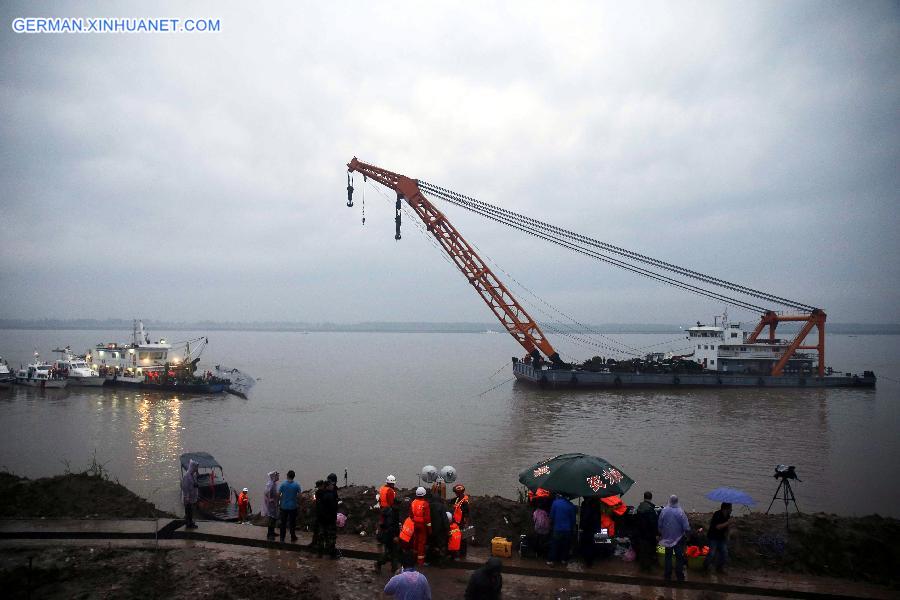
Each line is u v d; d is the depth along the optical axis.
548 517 13.07
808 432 48.88
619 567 12.59
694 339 91.06
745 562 12.93
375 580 11.84
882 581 12.10
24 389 76.81
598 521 12.84
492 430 48.66
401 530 12.41
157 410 59.94
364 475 33.53
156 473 33.38
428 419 54.53
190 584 11.45
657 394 76.50
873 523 13.58
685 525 11.95
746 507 27.98
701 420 55.00
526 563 12.66
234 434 46.28
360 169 80.12
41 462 36.25
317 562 12.76
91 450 39.84
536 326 83.81
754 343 86.56
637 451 40.56
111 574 11.83
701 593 11.60
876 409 62.88
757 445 43.12
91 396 71.00
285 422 52.44
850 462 37.62
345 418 54.84
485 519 14.66
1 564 12.19
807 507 28.39
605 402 68.62
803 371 90.31
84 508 15.87
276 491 14.30
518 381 92.81
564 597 11.27
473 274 82.06
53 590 11.19
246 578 11.66
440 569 12.53
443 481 17.34
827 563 12.62
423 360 159.75
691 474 34.16
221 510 26.62
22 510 15.45
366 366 132.62
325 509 13.10
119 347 82.56
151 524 14.65
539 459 37.44
